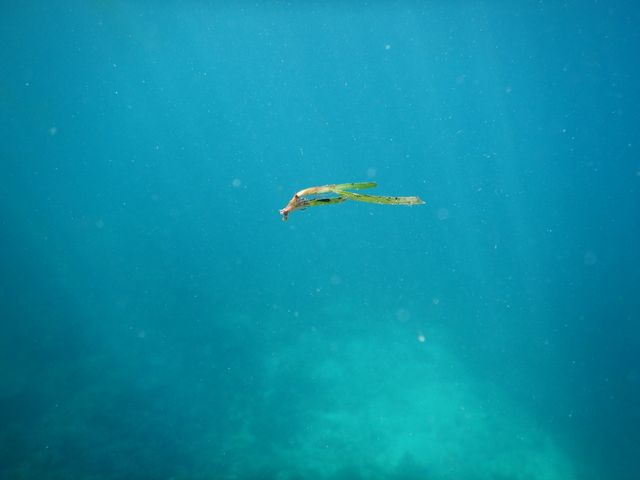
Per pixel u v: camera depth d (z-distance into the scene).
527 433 10.75
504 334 15.05
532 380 12.56
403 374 13.20
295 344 14.78
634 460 9.58
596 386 12.02
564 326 15.14
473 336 15.12
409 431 10.98
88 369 12.61
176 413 11.26
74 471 9.09
